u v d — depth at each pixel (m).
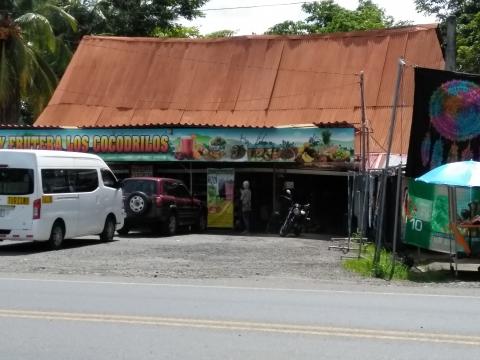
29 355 6.61
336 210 24.47
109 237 19.12
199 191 25.42
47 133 24.22
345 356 6.60
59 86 28.52
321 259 15.70
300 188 24.73
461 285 12.53
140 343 7.09
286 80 26.28
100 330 7.68
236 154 22.55
